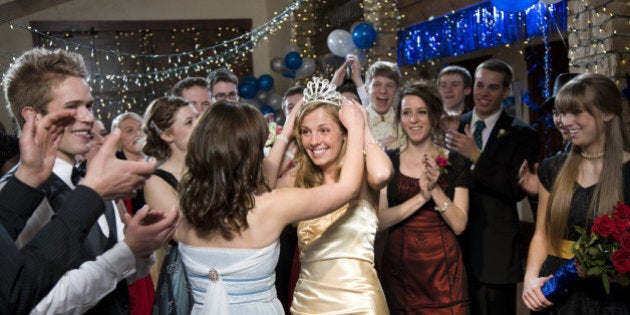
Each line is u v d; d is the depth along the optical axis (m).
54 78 1.57
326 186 1.96
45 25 8.39
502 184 3.29
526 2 4.12
